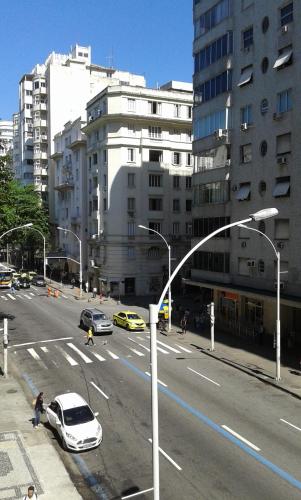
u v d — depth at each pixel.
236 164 41.47
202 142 46.06
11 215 55.09
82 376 28.92
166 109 66.62
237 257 41.62
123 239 65.19
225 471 16.98
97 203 69.69
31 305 58.59
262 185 38.31
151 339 13.34
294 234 34.66
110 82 101.69
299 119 33.91
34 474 17.03
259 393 25.73
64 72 98.25
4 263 126.25
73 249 83.62
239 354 34.25
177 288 68.94
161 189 67.00
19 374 29.59
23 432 20.89
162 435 20.08
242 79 40.06
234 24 41.22
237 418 21.94
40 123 102.56
